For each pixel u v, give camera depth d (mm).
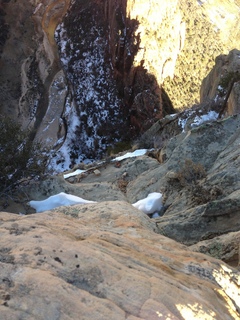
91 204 7512
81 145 40344
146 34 39250
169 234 8703
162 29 39938
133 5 38625
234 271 4863
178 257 4859
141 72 39656
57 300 3240
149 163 16438
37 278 3430
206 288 4113
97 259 3885
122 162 17422
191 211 9305
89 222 6320
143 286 3627
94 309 3240
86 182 16484
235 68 22312
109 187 14578
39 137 38938
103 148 40469
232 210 8500
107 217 6789
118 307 3342
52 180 14117
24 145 13227
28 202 12797
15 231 4355
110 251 4289
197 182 11477
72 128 40562
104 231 5293
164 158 15727
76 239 4570
